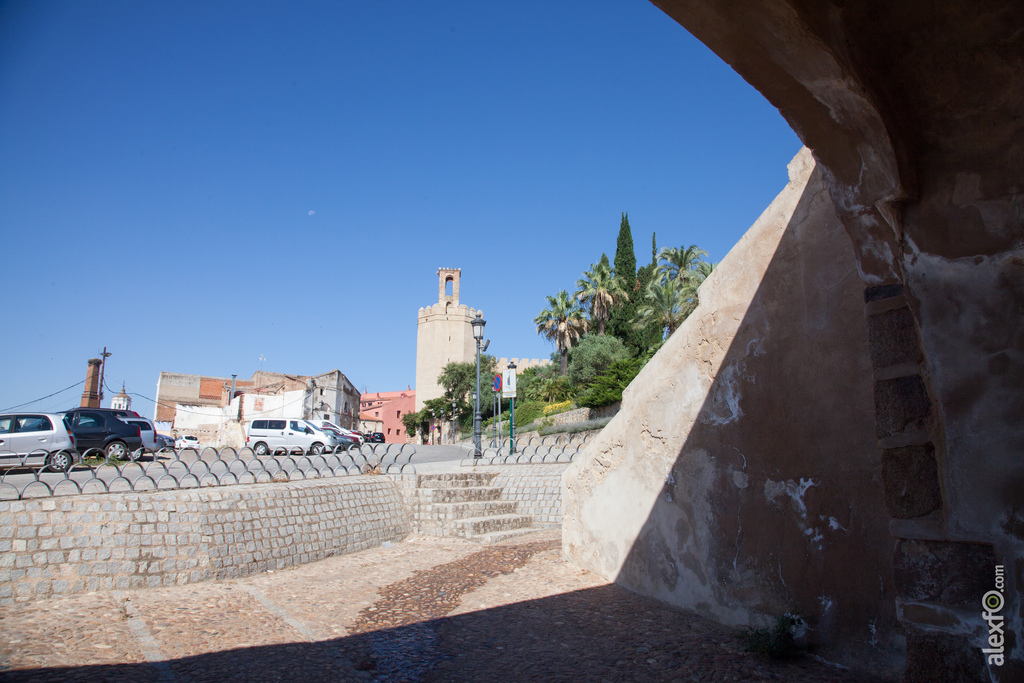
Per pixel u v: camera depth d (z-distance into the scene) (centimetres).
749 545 507
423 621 567
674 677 421
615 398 3167
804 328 487
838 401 456
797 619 459
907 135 328
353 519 924
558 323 4431
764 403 510
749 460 516
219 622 564
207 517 743
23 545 623
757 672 420
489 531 979
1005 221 303
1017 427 293
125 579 661
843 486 445
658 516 602
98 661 455
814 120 348
